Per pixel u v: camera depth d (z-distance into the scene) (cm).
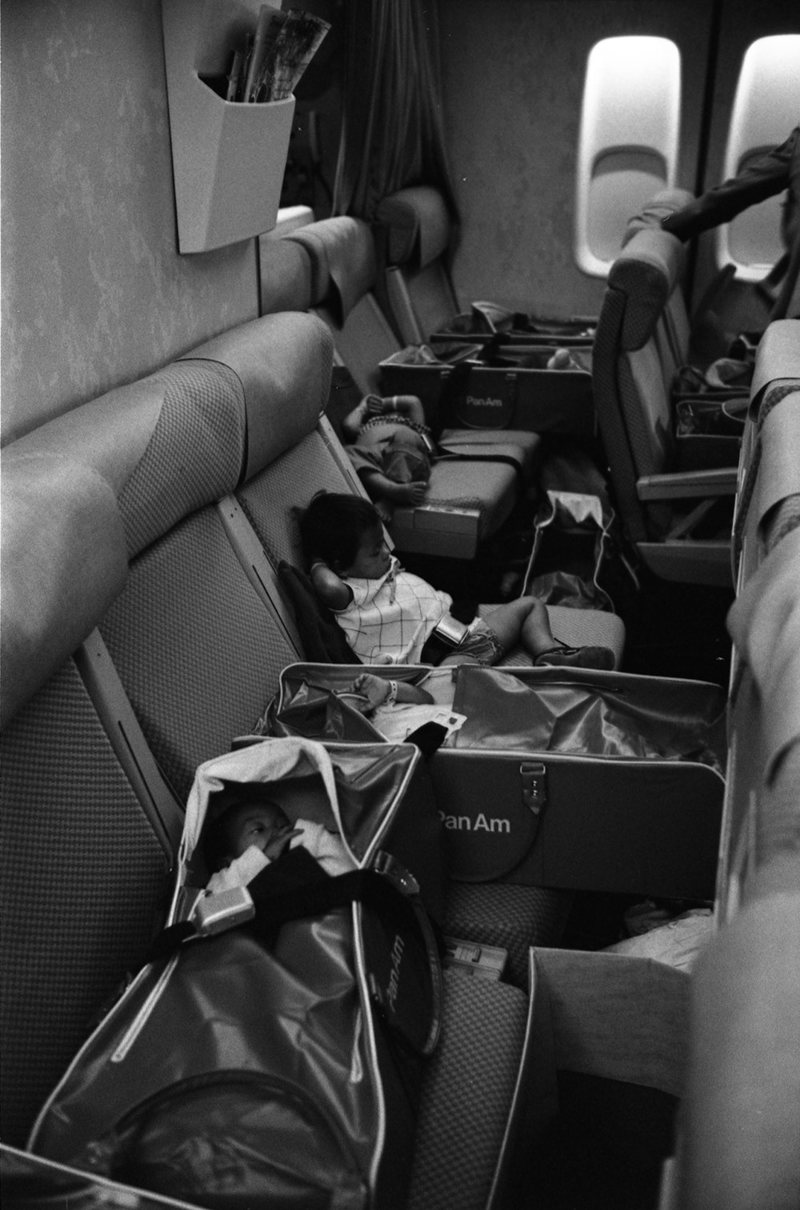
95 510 148
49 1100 116
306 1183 107
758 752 101
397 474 315
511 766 180
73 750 148
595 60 472
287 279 327
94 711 154
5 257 157
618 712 202
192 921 136
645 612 335
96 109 179
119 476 168
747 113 465
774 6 447
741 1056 62
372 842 150
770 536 124
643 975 145
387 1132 113
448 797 184
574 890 188
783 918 68
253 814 155
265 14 203
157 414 183
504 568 331
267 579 218
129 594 178
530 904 184
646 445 319
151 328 206
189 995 127
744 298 496
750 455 180
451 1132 135
